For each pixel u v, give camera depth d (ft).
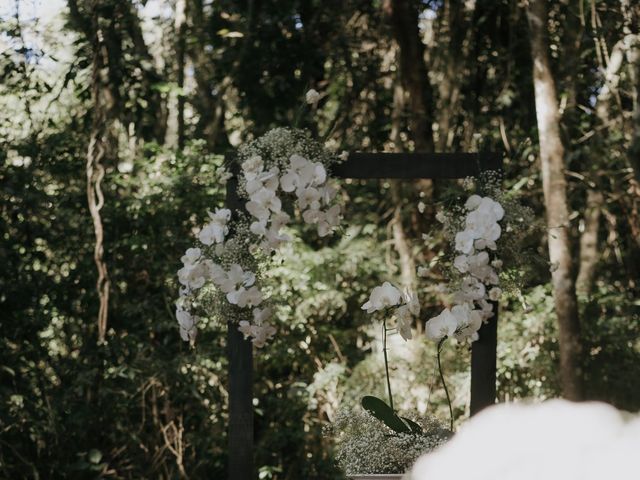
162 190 22.90
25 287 22.41
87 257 22.72
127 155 26.16
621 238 26.50
